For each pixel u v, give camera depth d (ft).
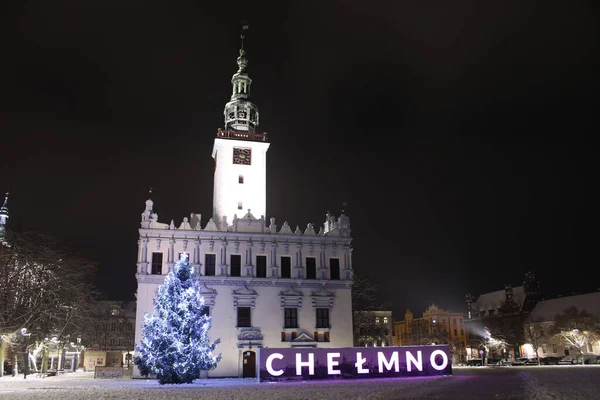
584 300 420.77
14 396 93.97
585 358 280.51
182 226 199.41
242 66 266.98
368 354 139.95
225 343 189.37
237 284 197.06
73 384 141.08
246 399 79.87
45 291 185.68
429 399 73.05
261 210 233.14
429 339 536.01
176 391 104.27
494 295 554.05
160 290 145.18
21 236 188.55
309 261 208.44
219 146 237.04
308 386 112.47
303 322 199.41
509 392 82.99
